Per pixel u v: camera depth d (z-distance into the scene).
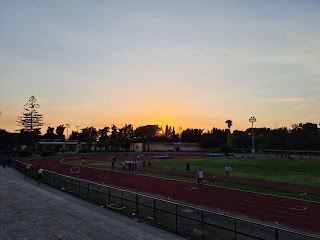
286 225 15.69
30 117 132.50
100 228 13.60
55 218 15.05
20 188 24.25
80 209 17.47
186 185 30.36
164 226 14.72
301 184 31.59
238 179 35.47
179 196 24.22
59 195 22.58
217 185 30.45
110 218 15.93
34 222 14.18
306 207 20.00
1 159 52.69
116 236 12.52
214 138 134.62
